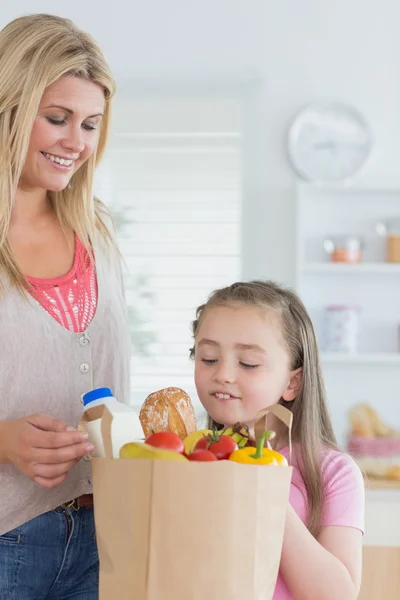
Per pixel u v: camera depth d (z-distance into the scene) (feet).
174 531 3.89
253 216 14.62
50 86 5.28
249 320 5.28
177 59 14.60
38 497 5.27
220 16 14.64
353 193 14.51
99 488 4.10
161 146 14.65
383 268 13.97
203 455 4.07
